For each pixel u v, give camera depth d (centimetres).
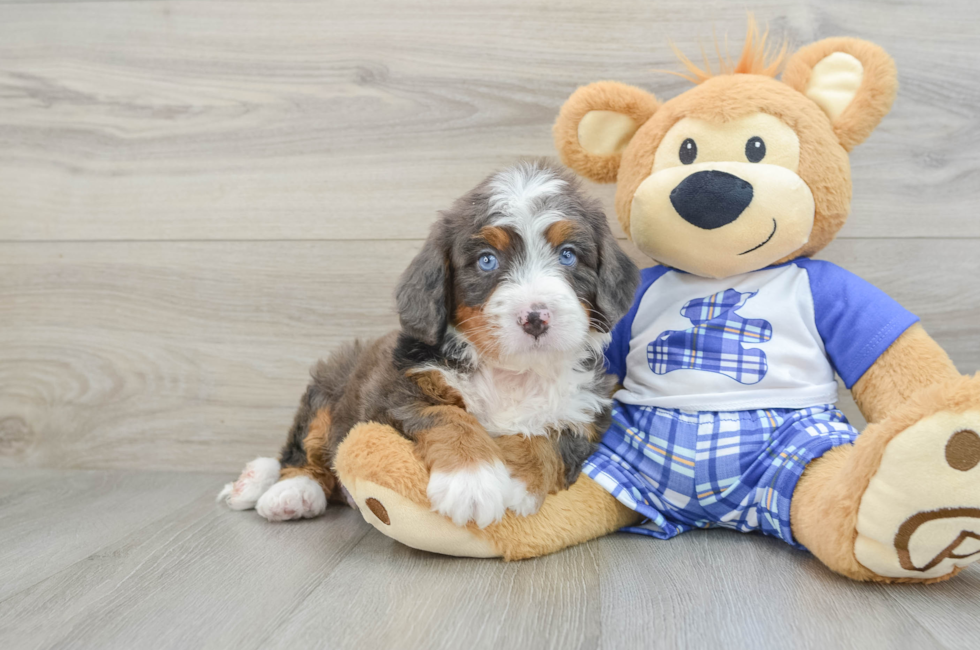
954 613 125
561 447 162
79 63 237
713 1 216
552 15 221
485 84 225
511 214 152
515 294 144
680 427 171
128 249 239
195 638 118
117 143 238
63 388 242
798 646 113
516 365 155
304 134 231
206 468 239
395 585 141
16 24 238
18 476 236
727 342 174
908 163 214
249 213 234
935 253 215
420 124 227
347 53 229
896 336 164
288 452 207
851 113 175
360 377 182
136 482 228
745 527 170
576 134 192
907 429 125
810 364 171
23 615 128
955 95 212
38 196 241
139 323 239
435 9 224
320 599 134
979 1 210
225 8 231
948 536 126
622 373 190
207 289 237
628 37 219
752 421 167
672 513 173
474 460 143
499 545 153
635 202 179
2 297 241
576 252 155
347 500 199
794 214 168
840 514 136
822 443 155
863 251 217
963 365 215
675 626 120
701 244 172
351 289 232
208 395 238
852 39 179
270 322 235
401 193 229
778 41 214
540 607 129
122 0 234
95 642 118
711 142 173
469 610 128
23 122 240
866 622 122
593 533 166
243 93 233
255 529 180
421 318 154
